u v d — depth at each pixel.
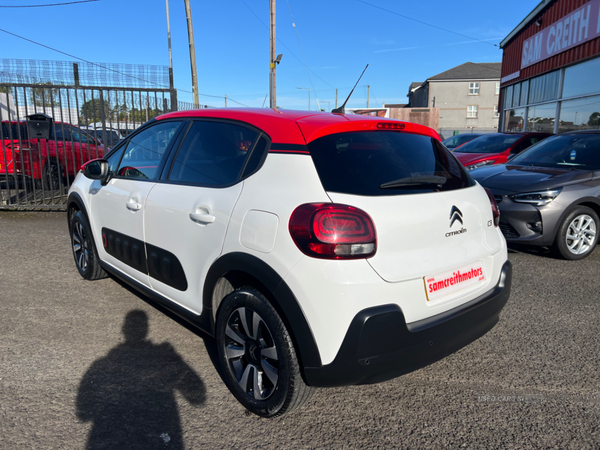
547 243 5.12
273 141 2.42
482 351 3.21
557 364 3.02
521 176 5.45
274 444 2.24
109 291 4.26
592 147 5.80
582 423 2.41
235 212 2.40
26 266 5.00
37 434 2.26
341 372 2.07
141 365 2.96
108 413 2.45
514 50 18.06
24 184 8.35
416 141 2.67
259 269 2.21
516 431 2.35
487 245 2.64
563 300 4.11
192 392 2.68
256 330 2.34
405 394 2.69
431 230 2.29
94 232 4.01
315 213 2.06
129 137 3.72
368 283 2.04
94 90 8.03
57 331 3.42
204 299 2.66
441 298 2.33
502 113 19.70
